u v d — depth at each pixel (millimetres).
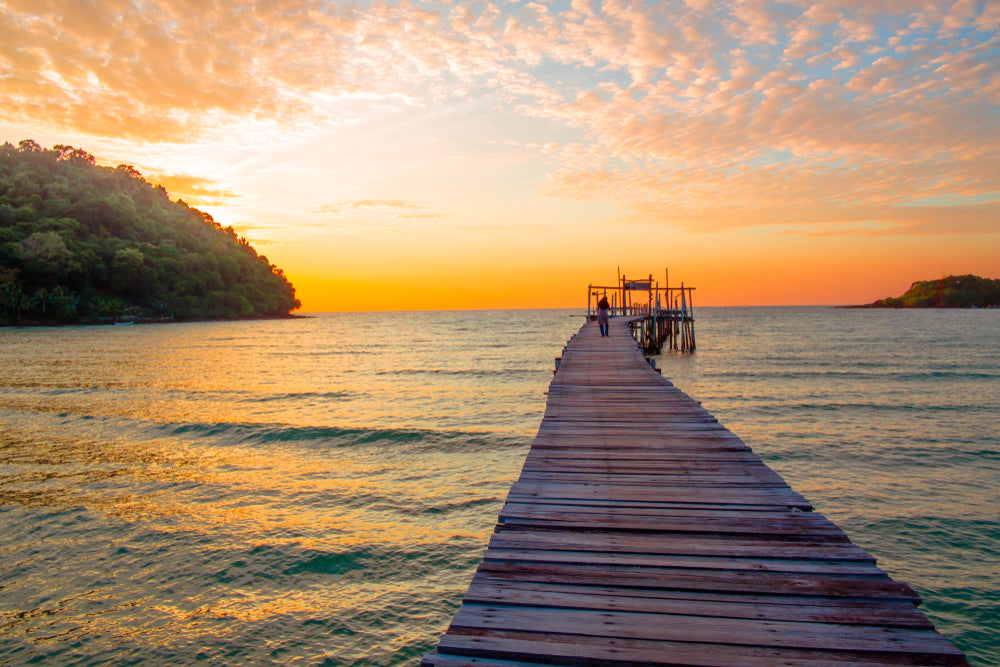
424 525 9359
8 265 87562
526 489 4938
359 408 21875
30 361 42344
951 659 2463
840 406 20672
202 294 121500
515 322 137000
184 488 11500
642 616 2859
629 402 9172
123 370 36906
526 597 3057
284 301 155750
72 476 12461
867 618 2793
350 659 5859
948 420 17984
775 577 3254
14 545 8633
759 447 14516
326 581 7484
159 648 6066
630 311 45156
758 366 34656
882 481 11500
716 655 2521
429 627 6418
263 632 6348
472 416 19844
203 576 7637
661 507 4477
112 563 8023
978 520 9297
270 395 25625
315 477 12297
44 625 6516
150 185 137750
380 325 124375
